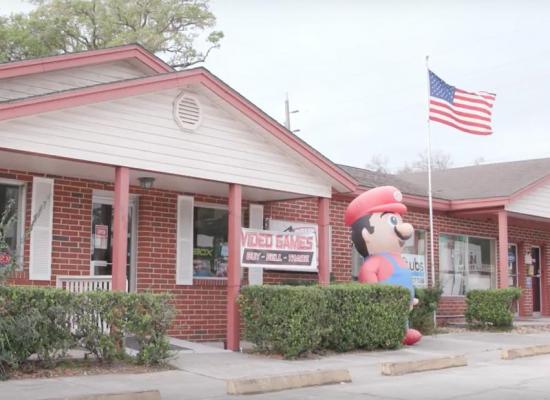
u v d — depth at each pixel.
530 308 22.78
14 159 10.57
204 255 14.27
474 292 17.55
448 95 17.75
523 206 19.23
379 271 13.73
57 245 11.90
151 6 30.59
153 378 9.12
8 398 7.39
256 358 11.25
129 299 9.74
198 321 13.77
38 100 9.40
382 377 10.03
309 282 15.29
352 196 16.94
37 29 28.34
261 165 12.45
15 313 8.77
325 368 10.47
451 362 11.41
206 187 13.33
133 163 10.61
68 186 12.11
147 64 13.42
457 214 19.69
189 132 11.38
